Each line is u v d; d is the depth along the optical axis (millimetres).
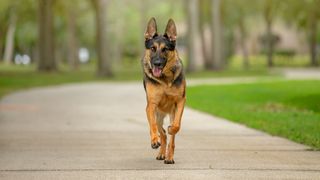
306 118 16312
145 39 9508
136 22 91938
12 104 22766
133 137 13352
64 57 105688
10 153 11094
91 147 11828
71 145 12125
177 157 10500
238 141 12617
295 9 64188
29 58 109000
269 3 68312
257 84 32812
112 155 10789
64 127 15367
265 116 17078
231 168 9414
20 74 49531
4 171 9289
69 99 25344
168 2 78750
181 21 99250
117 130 14688
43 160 10273
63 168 9500
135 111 19938
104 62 48094
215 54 59812
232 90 28516
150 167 9547
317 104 19531
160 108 9703
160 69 9117
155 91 9398
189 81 40406
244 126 15500
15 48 104875
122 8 84062
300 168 9422
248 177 8719
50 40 55000
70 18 70812
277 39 101750
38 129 14922
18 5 60250
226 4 68000
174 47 9328
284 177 8727
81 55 126312
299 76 46000
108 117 17938
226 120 17047
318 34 79438
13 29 80625
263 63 89938
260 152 11062
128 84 38188
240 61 96688
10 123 16297
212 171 9172
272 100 22578
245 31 81625
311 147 11664
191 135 13672
